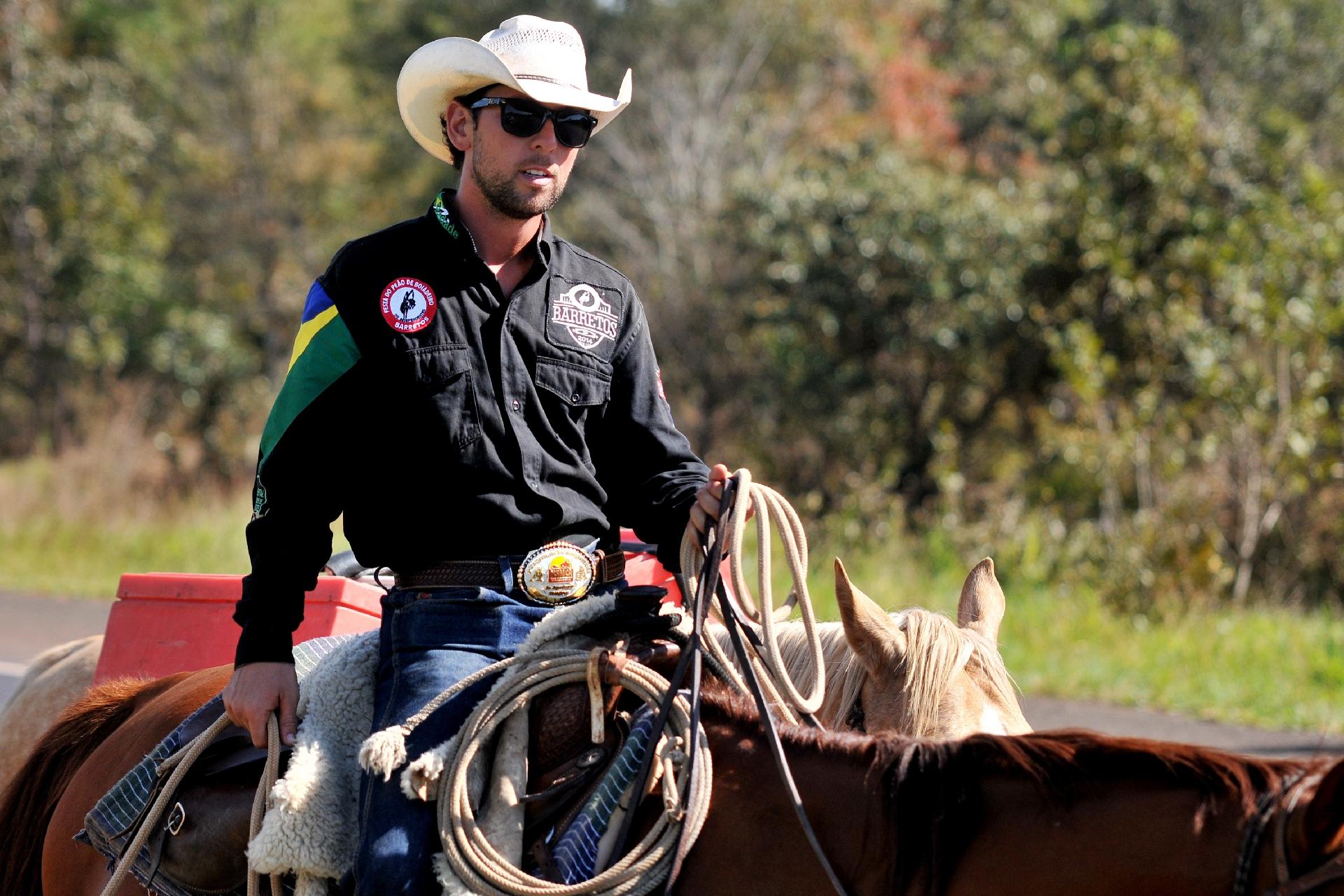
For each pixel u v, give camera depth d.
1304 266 23.81
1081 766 3.75
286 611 4.66
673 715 4.21
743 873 3.93
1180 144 25.84
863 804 3.90
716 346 31.42
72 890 5.21
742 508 4.37
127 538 26.86
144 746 5.22
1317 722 13.70
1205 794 3.58
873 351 28.97
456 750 4.25
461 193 4.90
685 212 35.06
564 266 4.92
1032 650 16.89
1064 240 26.41
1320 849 3.33
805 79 46.25
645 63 43.78
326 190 50.88
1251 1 40.41
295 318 49.50
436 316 4.64
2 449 44.00
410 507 4.65
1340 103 41.03
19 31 40.62
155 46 49.47
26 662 16.95
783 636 5.52
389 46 53.06
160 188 48.84
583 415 4.86
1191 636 17.38
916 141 42.16
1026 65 40.38
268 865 4.35
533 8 49.62
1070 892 3.63
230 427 42.00
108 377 42.88
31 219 40.78
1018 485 26.58
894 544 21.88
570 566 4.69
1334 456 21.67
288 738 4.62
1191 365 24.12
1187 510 20.88
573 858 4.04
